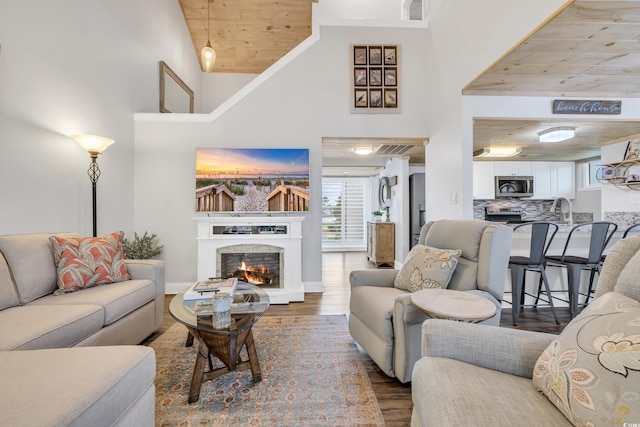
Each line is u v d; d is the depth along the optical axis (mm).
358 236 8008
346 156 5836
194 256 3854
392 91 4047
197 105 5770
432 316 1473
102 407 939
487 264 1865
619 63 2596
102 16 3180
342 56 4027
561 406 810
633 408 663
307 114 3982
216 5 4961
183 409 1604
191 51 5477
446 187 3539
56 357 1121
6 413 813
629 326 775
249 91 3936
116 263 2373
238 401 1674
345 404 1652
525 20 2215
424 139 4078
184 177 3852
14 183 2230
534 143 4516
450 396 886
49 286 2072
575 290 2877
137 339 2250
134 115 3781
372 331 2002
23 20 2287
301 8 5051
